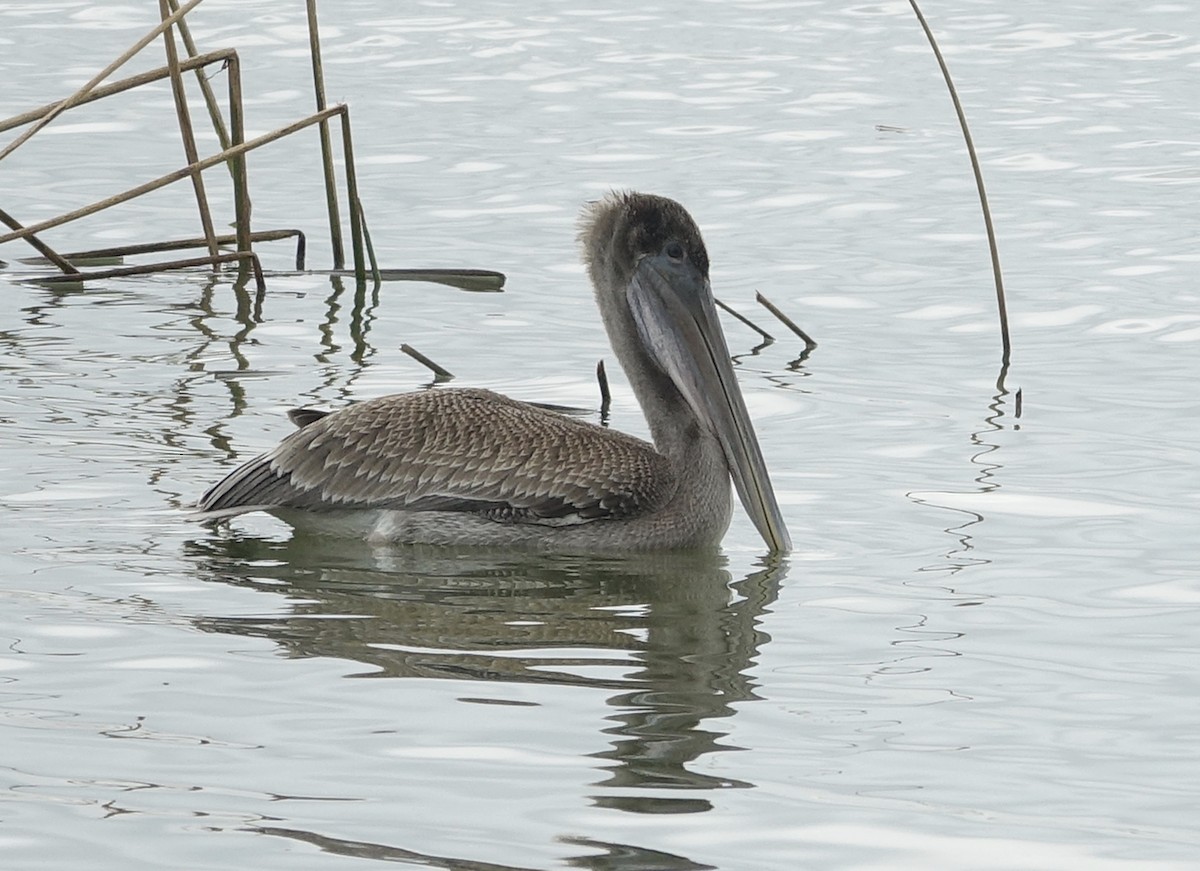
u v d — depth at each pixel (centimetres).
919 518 1320
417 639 1091
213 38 3262
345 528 1344
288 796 858
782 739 935
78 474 1408
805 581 1210
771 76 3052
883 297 1956
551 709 976
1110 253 2084
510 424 1343
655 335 1386
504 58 3170
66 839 812
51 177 2433
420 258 2136
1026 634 1094
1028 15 3512
